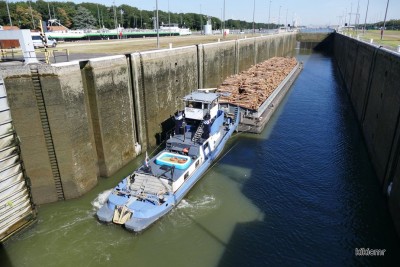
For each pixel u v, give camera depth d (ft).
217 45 137.69
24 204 57.41
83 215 61.21
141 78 82.53
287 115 123.24
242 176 76.48
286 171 79.15
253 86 126.62
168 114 98.99
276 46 292.81
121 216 55.88
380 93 84.89
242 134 101.81
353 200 67.67
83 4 454.40
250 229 58.90
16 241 55.11
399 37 212.64
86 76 66.13
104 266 50.47
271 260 52.11
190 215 62.23
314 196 69.00
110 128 72.69
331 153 89.51
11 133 53.16
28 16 289.12
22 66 54.75
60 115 59.52
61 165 62.28
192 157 70.33
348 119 119.65
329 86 178.19
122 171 77.25
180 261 51.60
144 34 264.31
